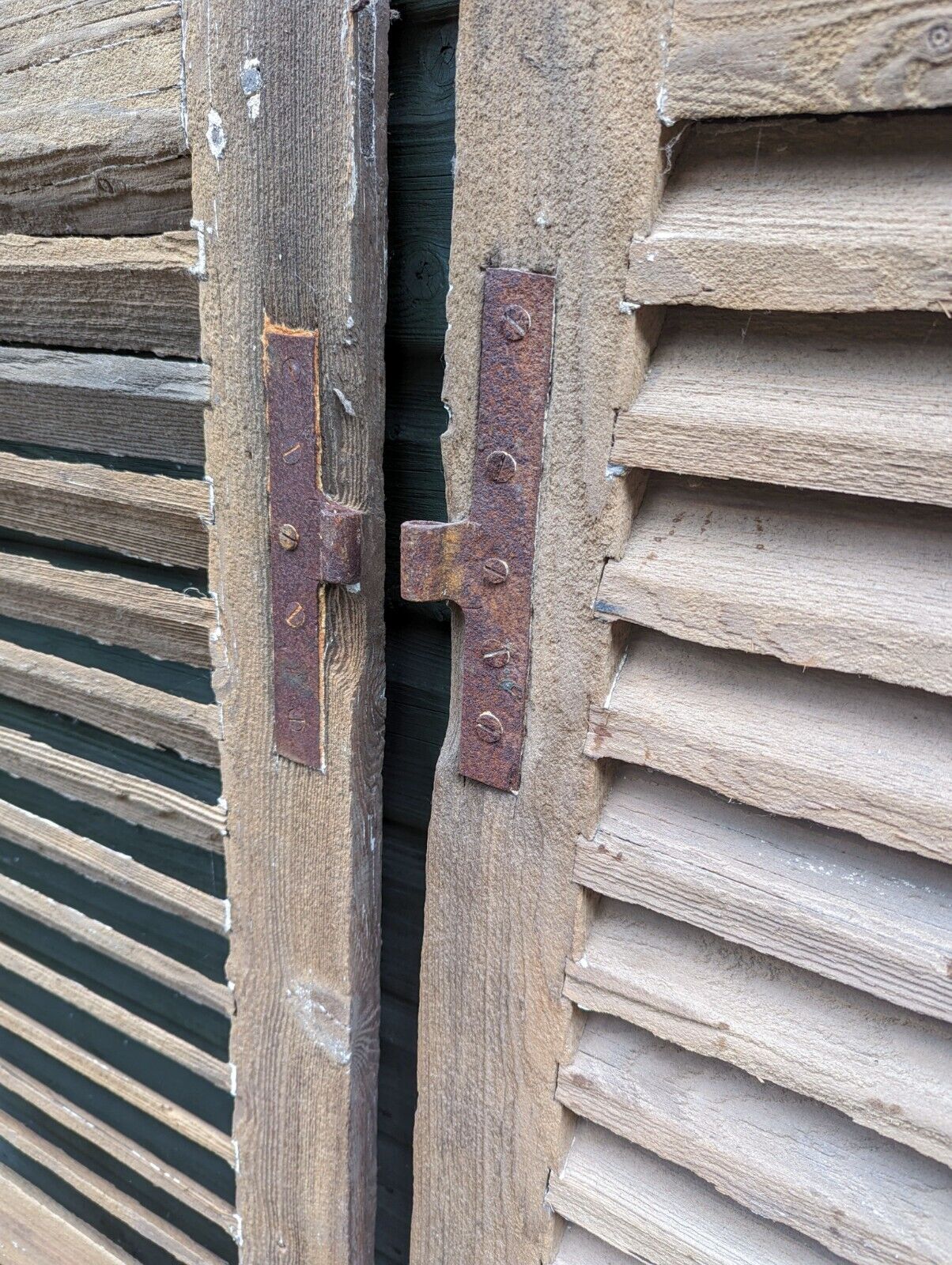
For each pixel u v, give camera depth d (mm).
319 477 269
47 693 410
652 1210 275
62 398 348
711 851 242
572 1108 279
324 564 267
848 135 191
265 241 261
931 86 174
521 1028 284
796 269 194
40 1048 484
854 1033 234
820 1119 250
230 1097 406
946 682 199
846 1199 238
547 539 239
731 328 215
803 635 211
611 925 269
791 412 204
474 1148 307
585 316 219
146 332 316
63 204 320
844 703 222
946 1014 214
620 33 199
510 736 260
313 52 238
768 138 198
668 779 253
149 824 391
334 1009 324
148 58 275
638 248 208
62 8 292
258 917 340
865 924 221
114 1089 448
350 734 290
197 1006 405
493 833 274
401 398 290
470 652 260
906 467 193
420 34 255
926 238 182
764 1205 249
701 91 194
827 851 233
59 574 380
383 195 252
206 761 360
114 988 441
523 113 215
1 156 324
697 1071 266
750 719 229
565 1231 303
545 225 219
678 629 226
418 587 247
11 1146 521
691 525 229
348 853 303
